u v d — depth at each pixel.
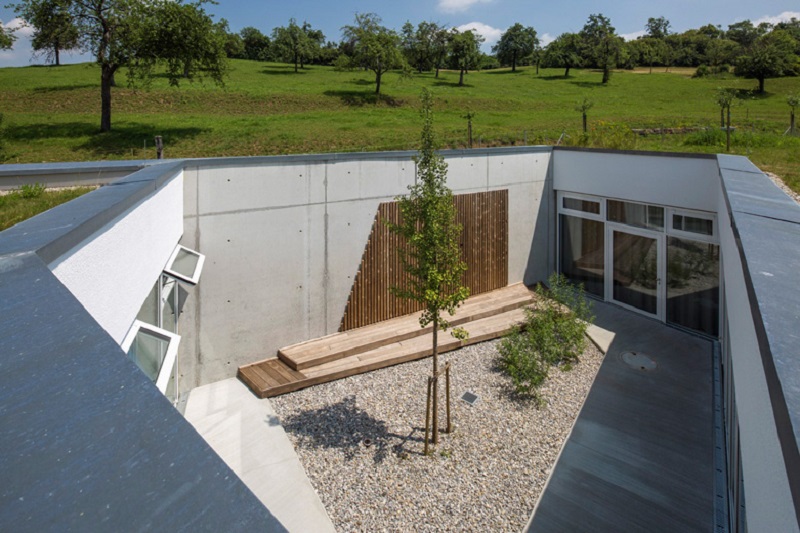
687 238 9.40
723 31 94.31
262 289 8.01
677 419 6.60
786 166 11.02
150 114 28.06
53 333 1.24
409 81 50.59
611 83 57.62
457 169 10.33
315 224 8.44
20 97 28.92
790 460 1.07
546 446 6.03
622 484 5.38
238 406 6.98
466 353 8.57
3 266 1.69
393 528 4.80
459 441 6.12
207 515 0.72
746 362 2.46
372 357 8.17
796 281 2.17
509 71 72.94
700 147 16.06
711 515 4.95
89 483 0.77
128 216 3.54
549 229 12.38
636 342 9.03
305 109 34.38
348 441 6.15
